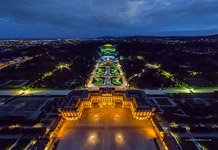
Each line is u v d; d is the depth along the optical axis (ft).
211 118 549.95
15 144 439.63
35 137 464.65
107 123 467.11
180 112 590.55
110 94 568.82
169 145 355.77
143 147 379.76
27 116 570.87
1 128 504.43
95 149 373.20
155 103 653.71
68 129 441.27
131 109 530.68
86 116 501.56
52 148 372.99
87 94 562.66
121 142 394.32
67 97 547.49
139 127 450.30
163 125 515.09
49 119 547.90
